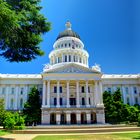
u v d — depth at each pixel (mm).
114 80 84250
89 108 65625
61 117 67750
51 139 26406
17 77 81125
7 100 78750
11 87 80812
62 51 86750
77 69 70625
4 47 20828
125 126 48719
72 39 93750
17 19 18125
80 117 64625
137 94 83438
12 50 21625
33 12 21109
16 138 27766
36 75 83312
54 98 72500
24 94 80000
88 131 38969
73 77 69562
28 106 66625
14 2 20562
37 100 68750
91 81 71938
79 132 38656
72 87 74125
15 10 20344
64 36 96812
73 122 67562
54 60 88750
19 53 22219
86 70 70688
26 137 29578
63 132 38219
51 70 69875
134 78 84688
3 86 80562
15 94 79875
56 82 72000
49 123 63156
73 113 65500
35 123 65250
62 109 65000
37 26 22000
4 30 17406
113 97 70375
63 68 70438
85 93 73500
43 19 21969
